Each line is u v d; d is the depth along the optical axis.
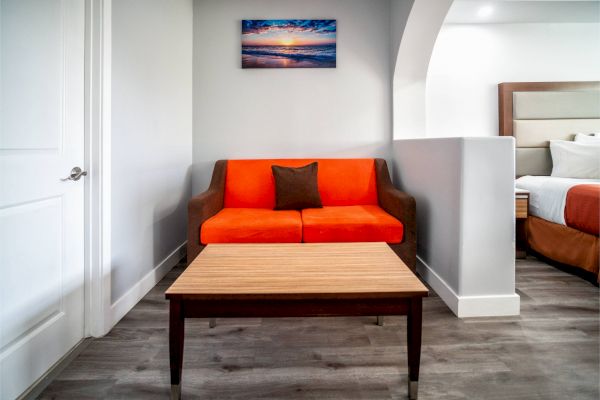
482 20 3.41
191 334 1.73
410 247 2.25
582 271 2.52
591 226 2.28
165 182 2.57
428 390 1.30
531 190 2.96
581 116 3.42
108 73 1.69
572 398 1.25
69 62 1.52
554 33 3.49
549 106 3.41
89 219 1.66
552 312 1.93
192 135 3.18
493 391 1.29
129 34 1.96
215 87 3.15
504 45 3.50
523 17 3.35
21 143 1.26
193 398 1.26
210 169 3.19
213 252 1.67
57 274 1.47
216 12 3.11
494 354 1.53
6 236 1.20
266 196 2.95
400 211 2.30
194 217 2.22
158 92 2.41
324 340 1.67
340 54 3.16
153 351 1.57
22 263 1.27
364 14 3.14
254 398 1.26
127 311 1.96
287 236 2.22
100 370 1.43
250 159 3.13
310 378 1.38
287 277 1.33
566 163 3.16
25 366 1.29
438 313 1.93
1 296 1.18
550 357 1.51
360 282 1.28
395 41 2.99
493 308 1.89
